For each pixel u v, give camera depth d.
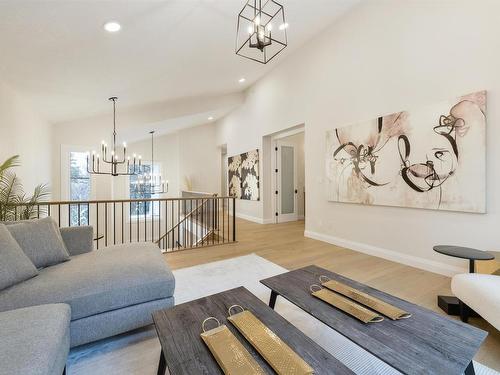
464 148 2.61
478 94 2.50
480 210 2.51
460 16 2.65
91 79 3.58
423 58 2.96
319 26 4.21
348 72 3.91
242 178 7.19
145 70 3.75
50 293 1.55
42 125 4.44
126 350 1.65
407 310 1.39
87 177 5.44
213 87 5.75
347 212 4.03
